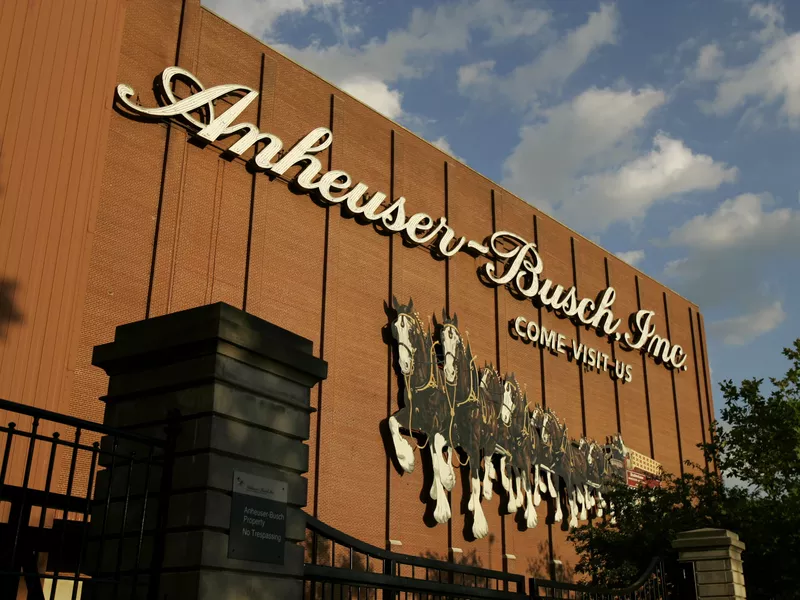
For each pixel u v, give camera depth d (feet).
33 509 58.34
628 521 87.25
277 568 28.07
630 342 168.86
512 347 138.72
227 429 27.20
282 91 110.11
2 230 67.05
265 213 102.83
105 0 79.71
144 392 28.99
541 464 134.82
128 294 86.12
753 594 73.61
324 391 102.94
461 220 135.44
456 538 116.78
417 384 114.83
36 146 70.95
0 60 70.23
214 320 27.76
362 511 103.81
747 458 86.58
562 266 157.48
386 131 125.39
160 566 25.75
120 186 88.12
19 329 66.08
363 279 114.42
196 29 100.22
